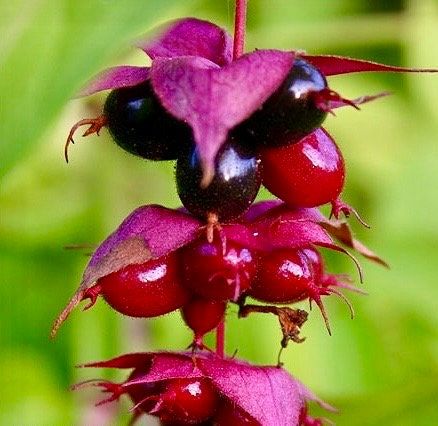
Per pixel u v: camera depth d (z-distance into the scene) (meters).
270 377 0.22
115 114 0.21
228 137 0.21
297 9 0.36
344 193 0.36
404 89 0.37
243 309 0.22
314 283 0.22
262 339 0.32
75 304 0.21
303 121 0.21
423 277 0.35
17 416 0.32
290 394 0.22
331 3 0.36
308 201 0.22
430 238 0.36
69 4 0.19
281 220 0.22
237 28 0.21
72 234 0.33
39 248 0.33
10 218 0.33
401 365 0.34
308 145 0.22
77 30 0.19
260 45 0.33
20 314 0.33
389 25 0.34
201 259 0.21
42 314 0.33
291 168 0.22
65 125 0.32
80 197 0.33
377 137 0.37
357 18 0.34
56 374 0.33
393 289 0.35
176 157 0.21
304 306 0.33
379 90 0.37
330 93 0.21
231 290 0.21
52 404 0.32
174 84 0.20
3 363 0.32
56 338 0.33
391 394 0.32
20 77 0.19
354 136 0.37
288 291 0.22
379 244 0.36
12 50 0.19
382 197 0.36
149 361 0.23
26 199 0.33
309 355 0.33
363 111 0.37
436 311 0.35
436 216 0.36
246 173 0.21
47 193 0.33
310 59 0.21
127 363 0.23
